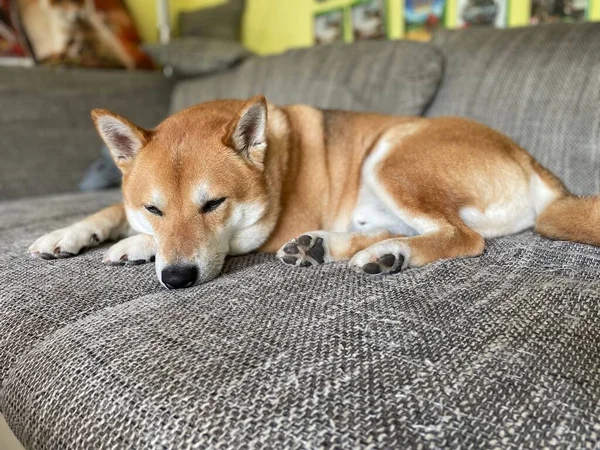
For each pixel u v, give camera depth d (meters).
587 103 1.87
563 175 1.90
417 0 2.89
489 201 1.53
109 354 0.88
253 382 0.76
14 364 0.98
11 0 3.26
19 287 1.22
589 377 0.74
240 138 1.44
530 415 0.66
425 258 1.31
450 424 0.65
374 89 2.48
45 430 0.84
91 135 3.22
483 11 2.62
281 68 2.94
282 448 0.64
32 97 2.97
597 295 1.00
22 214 2.09
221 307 1.05
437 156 1.54
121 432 0.74
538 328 0.88
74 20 3.50
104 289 1.21
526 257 1.29
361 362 0.79
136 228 1.52
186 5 4.29
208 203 1.37
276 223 1.60
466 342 0.84
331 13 3.36
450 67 2.35
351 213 1.76
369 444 0.62
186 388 0.76
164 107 3.62
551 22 2.17
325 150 1.78
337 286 1.15
